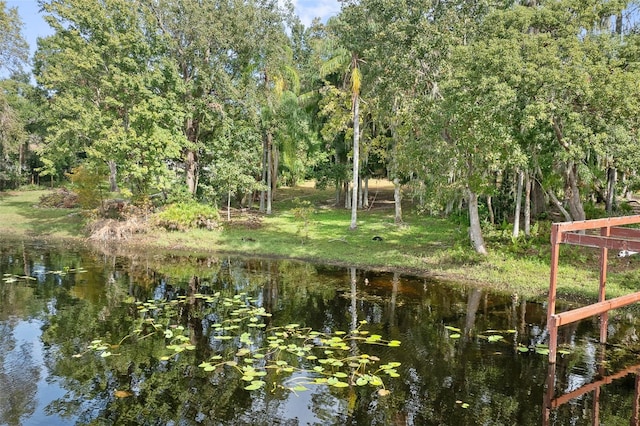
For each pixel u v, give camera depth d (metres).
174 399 5.51
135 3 18.25
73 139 19.08
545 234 14.99
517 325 8.33
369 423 5.02
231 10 19.91
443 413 5.26
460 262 12.99
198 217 18.39
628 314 9.03
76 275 11.88
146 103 16.88
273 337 7.54
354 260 13.87
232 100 20.56
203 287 10.88
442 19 12.98
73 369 6.30
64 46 18.66
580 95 10.48
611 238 6.34
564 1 10.95
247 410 5.27
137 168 16.59
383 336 7.72
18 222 19.95
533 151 12.87
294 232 18.44
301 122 23.42
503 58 10.27
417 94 13.97
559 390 5.87
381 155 21.55
